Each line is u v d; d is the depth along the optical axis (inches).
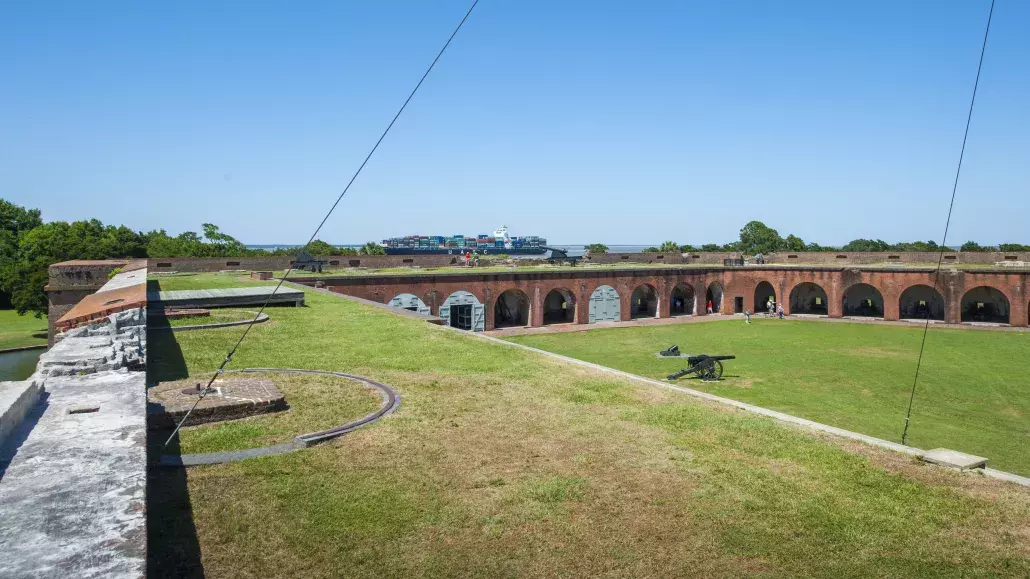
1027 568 220.1
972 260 1774.1
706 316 1769.2
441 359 516.7
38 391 221.8
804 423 381.7
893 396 821.9
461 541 223.9
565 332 1459.2
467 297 1429.6
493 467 288.7
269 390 364.5
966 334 1396.4
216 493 248.2
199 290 823.7
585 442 326.6
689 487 275.0
